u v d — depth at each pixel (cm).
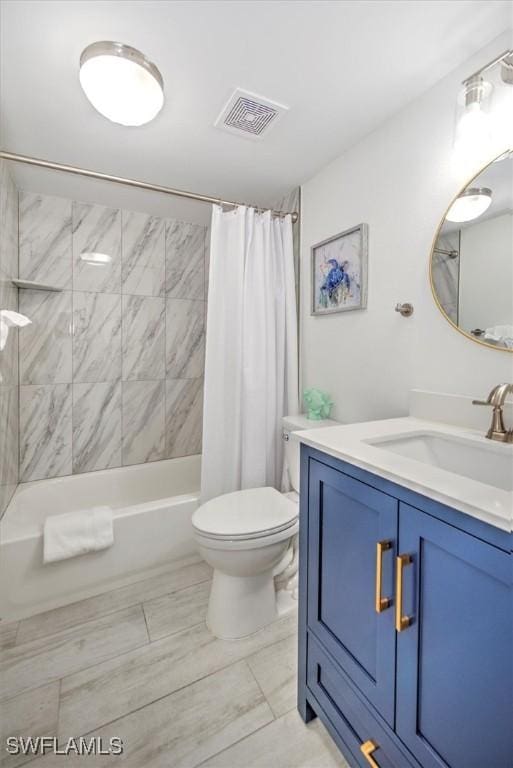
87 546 162
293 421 187
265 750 102
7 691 119
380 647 81
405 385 148
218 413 195
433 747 70
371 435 109
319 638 103
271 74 125
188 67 122
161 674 126
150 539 181
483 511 58
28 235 216
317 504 103
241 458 198
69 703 115
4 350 182
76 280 231
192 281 271
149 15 103
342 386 182
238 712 113
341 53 117
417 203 140
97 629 148
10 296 194
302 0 99
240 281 194
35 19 103
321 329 196
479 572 61
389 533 79
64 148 171
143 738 105
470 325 122
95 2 99
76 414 235
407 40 112
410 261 143
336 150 174
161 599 167
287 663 131
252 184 209
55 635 144
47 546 154
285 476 191
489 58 115
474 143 107
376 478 82
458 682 65
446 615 67
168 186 210
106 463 246
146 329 256
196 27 107
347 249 175
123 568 175
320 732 107
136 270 250
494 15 104
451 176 127
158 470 254
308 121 152
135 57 108
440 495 65
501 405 104
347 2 100
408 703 75
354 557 90
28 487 213
